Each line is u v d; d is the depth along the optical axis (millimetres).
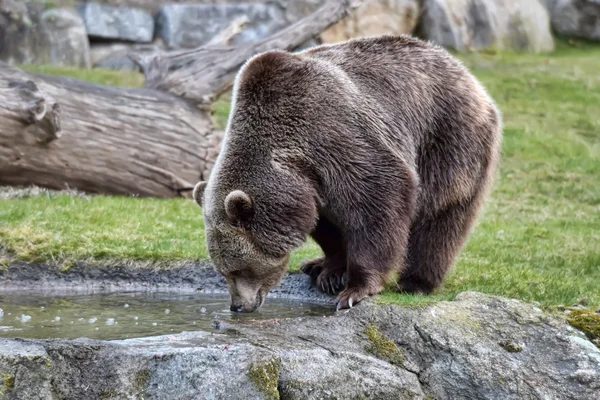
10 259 13172
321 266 12492
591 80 31203
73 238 13945
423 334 9312
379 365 8805
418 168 11531
